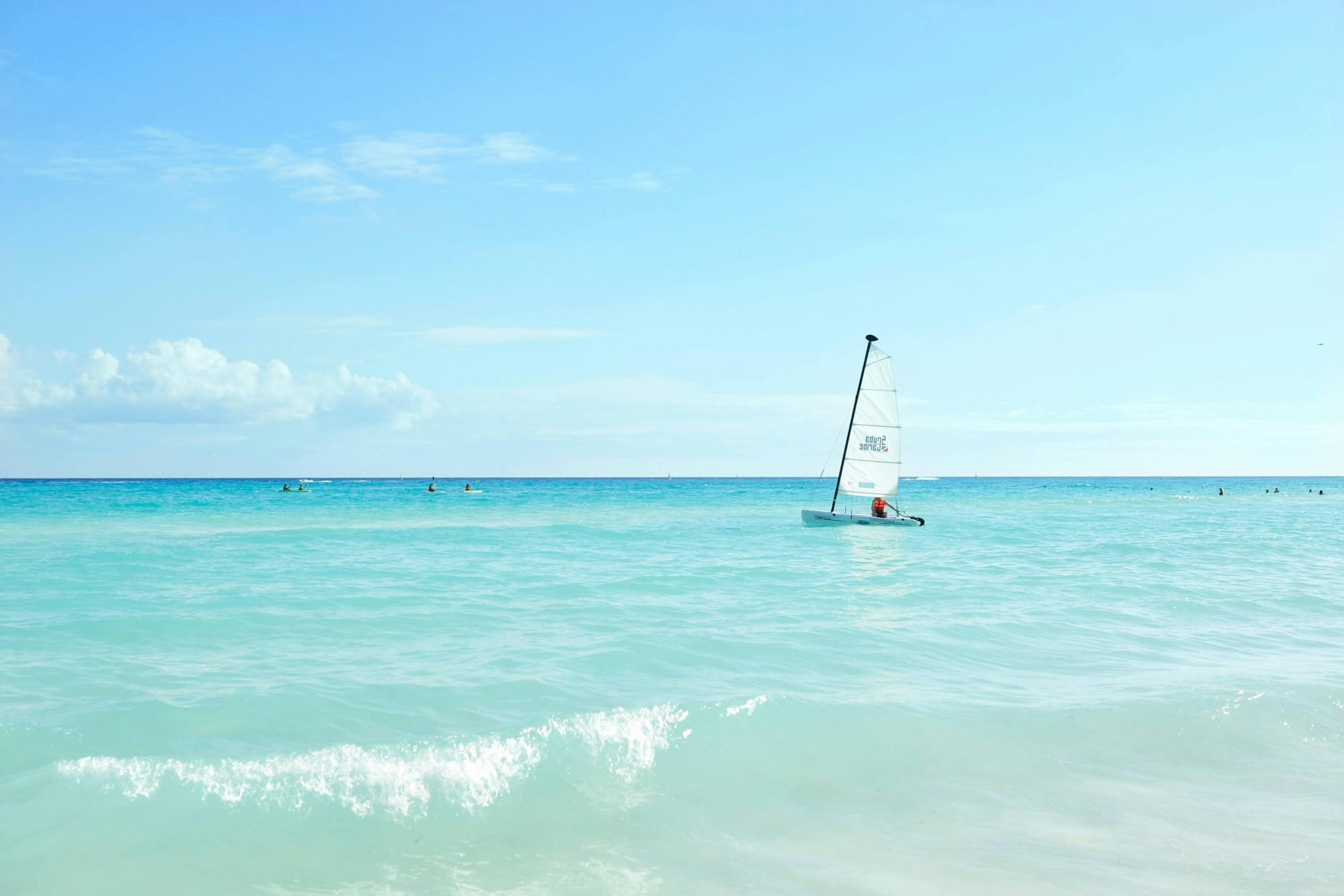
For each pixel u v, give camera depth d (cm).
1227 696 1167
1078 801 855
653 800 845
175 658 1355
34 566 2502
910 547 3331
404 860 723
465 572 2419
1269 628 1678
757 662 1357
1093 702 1143
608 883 689
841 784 888
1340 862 730
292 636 1528
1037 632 1614
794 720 1046
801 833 783
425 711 1083
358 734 997
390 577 2308
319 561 2672
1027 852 746
